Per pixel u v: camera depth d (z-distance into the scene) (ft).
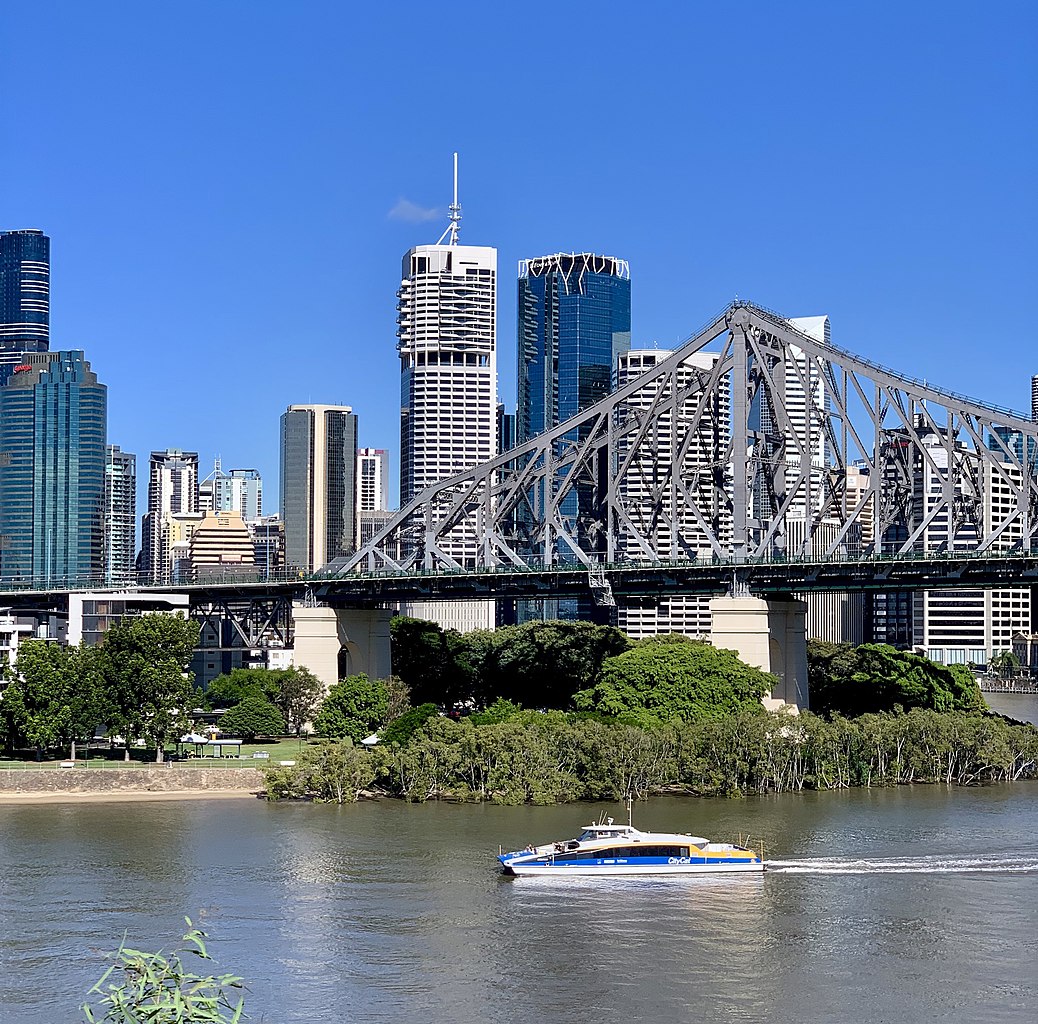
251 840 528.22
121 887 461.37
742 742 625.41
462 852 508.94
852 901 447.83
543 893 456.86
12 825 559.38
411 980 378.32
